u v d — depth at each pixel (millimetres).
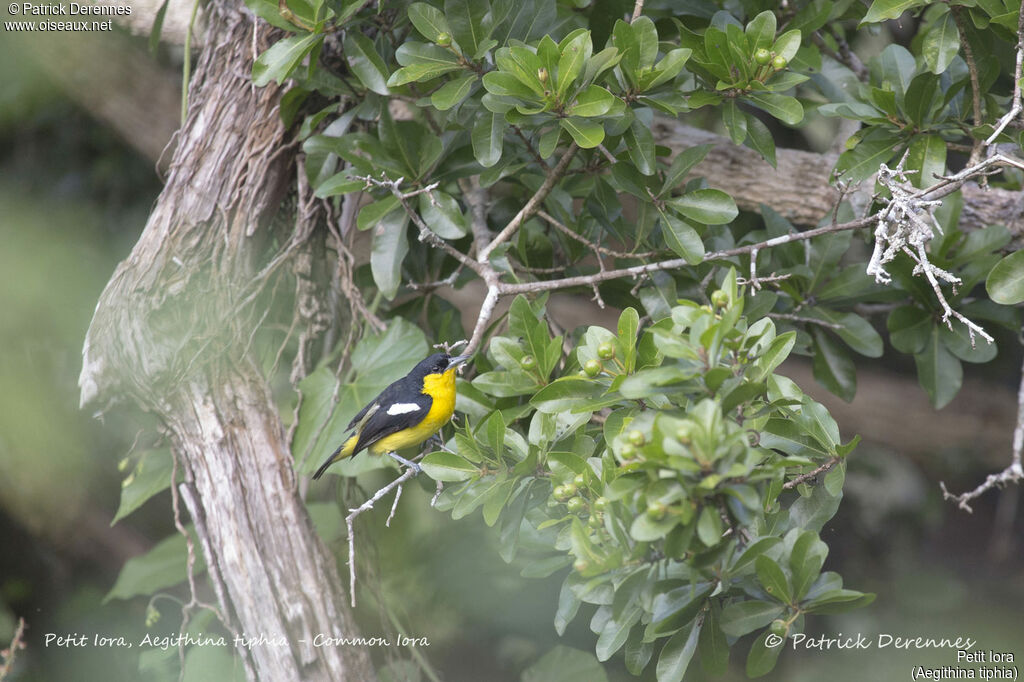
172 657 11461
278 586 8969
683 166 8656
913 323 10500
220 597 9117
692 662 12508
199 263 9609
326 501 13305
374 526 12734
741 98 8531
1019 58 7352
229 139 10047
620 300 10508
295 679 8758
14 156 15047
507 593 13203
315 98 10430
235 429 9344
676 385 5793
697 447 5387
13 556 14680
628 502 5770
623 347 6859
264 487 9234
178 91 14859
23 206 14703
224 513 9148
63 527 15008
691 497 5484
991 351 10344
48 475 14641
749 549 6223
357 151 9664
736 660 13562
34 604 14711
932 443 16750
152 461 10992
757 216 13234
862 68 12047
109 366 9180
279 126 10172
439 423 9039
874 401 16828
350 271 10305
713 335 5645
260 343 10578
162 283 9422
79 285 14625
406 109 12914
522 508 7422
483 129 8383
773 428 7094
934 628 14883
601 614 7137
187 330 9352
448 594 13117
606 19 9711
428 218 9266
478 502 7234
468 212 11211
